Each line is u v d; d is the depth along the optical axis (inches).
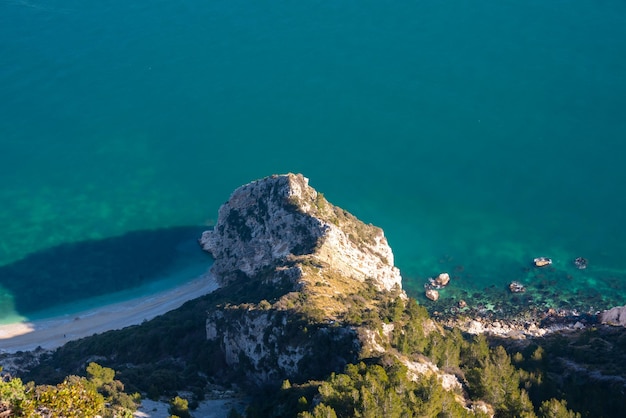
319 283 5639.8
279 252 6638.8
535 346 5713.6
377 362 4503.0
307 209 6712.6
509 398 4579.2
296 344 4904.0
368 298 5757.9
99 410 3070.9
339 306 5334.6
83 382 4616.1
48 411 2866.6
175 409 4485.7
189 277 7815.0
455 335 5423.2
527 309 7185.0
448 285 7495.1
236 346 5344.5
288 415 4185.5
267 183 7042.3
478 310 7185.0
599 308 7185.0
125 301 7554.1
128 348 6003.9
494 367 4936.0
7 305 7514.8
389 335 4926.2
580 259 7790.4
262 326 5152.6
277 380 5002.5
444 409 4114.2
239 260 7071.9
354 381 4234.7
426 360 4852.4
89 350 6195.9
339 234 6515.8
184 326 6028.5
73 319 7327.8
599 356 5462.6
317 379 4702.3
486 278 7593.5
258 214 7032.5
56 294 7647.6
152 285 7736.2
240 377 5285.4
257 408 4443.9
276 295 5605.3
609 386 5000.0
